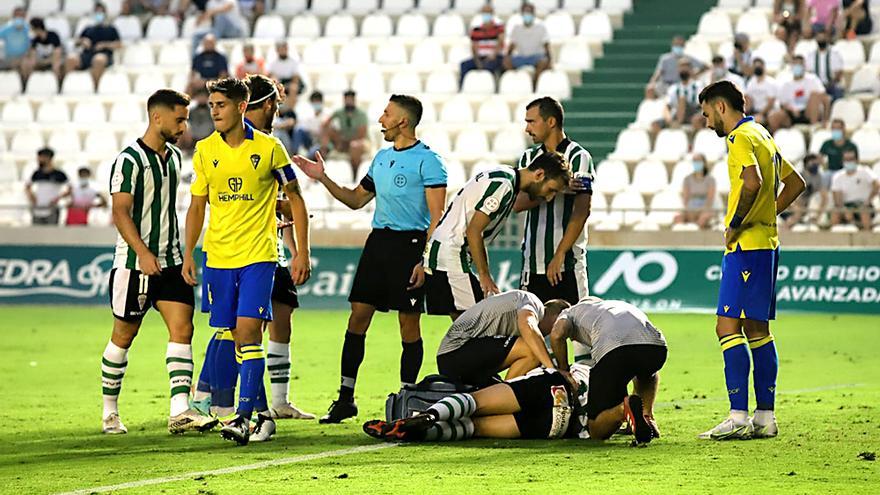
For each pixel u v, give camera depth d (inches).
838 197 2148.1
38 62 2886.3
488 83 2613.2
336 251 2203.5
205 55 2578.7
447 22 2810.0
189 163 2471.7
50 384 1242.6
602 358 860.0
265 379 1275.8
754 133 878.4
